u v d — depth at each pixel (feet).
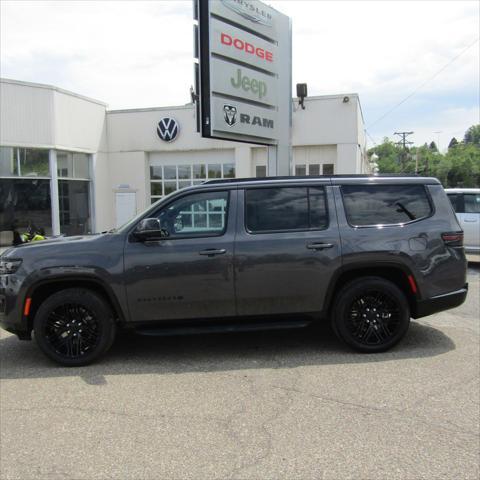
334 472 10.05
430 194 18.07
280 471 10.14
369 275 17.74
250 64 36.88
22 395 14.48
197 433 11.87
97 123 63.26
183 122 63.26
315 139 59.11
